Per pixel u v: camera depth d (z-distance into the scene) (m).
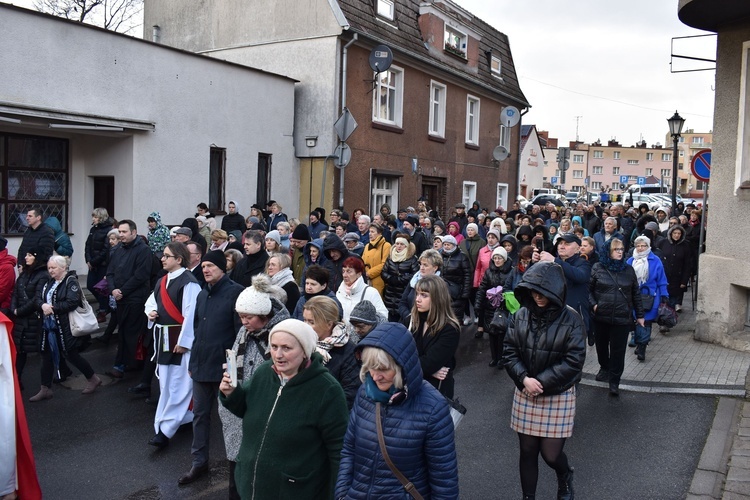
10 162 12.37
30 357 9.45
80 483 5.46
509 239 10.71
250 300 4.47
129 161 13.18
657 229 13.91
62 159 13.31
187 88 14.29
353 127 14.69
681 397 7.77
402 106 20.11
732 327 10.05
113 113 12.73
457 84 23.25
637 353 9.35
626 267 7.79
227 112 15.37
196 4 19.56
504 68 27.48
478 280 11.18
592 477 5.62
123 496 5.23
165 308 6.33
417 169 21.00
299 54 17.72
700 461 5.88
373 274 10.25
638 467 5.82
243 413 3.71
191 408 6.49
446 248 9.99
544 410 4.72
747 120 9.69
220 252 5.66
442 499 3.21
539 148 56.50
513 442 6.43
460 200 24.09
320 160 17.52
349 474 3.34
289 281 6.61
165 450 6.20
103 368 8.95
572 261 7.65
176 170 14.12
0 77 10.88
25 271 7.83
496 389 8.21
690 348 10.02
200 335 5.56
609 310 7.75
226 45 19.00
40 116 11.33
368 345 3.26
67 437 6.46
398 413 3.26
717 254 10.23
